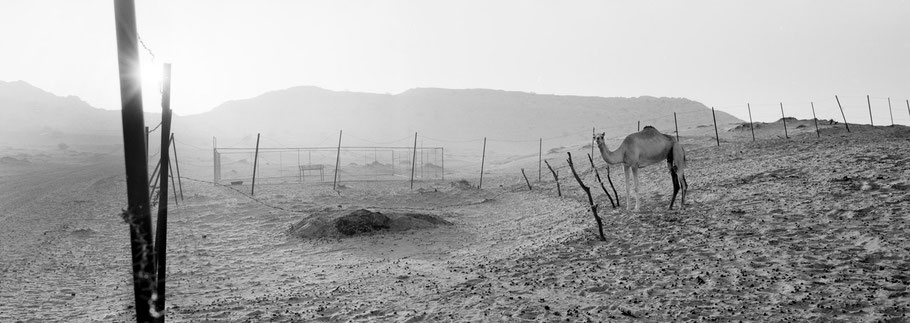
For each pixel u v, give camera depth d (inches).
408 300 393.4
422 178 1829.5
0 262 630.5
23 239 782.5
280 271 565.0
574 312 327.6
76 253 681.6
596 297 353.7
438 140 5123.0
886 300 285.4
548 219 754.8
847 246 383.6
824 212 481.4
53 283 526.9
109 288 503.5
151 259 210.5
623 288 366.0
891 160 682.8
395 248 657.0
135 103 205.9
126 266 602.9
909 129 1370.6
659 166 1131.3
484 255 551.5
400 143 4997.5
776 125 1795.0
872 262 345.7
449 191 1310.3
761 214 513.7
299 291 462.6
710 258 405.7
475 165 2795.3
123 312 411.5
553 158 2240.4
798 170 733.9
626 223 577.6
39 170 2057.1
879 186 535.5
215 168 1637.6
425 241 691.4
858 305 285.0
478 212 980.6
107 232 835.4
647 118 5821.9
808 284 322.3
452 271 477.7
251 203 1110.4
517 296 370.9
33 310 427.5
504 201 1129.4
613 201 797.9
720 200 623.2
